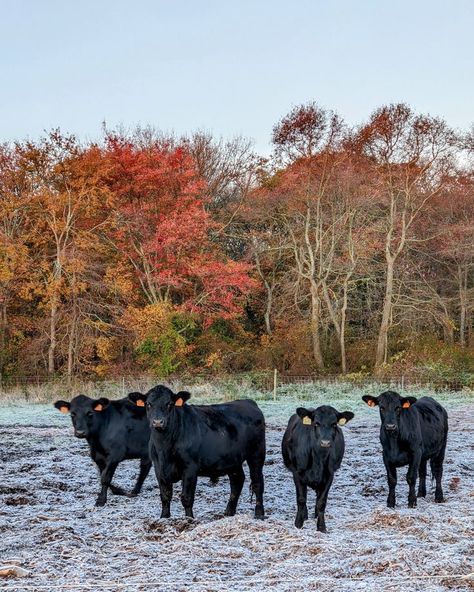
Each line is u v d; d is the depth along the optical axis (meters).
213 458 10.72
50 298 38.72
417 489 13.03
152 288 41.78
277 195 43.78
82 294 40.84
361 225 43.44
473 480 13.70
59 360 40.94
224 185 46.41
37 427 22.16
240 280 40.81
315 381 37.12
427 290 44.66
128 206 40.78
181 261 41.16
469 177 44.88
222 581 7.64
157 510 11.20
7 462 15.53
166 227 39.75
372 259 43.00
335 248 45.78
